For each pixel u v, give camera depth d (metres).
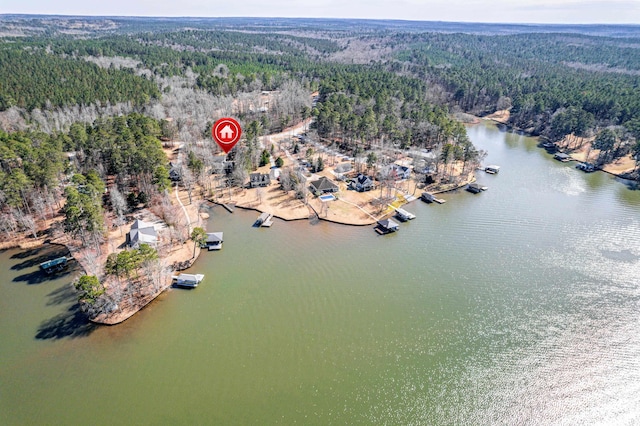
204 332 76.12
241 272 94.12
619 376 66.81
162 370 67.81
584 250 103.94
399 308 82.75
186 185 131.00
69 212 93.81
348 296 86.25
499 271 94.94
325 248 104.75
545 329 77.06
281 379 66.25
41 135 141.38
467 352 71.75
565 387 64.94
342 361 69.81
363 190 138.50
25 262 95.50
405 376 66.94
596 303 83.88
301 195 131.12
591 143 182.75
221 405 61.66
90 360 69.75
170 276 90.50
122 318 78.56
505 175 158.88
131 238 100.00
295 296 86.19
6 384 65.00
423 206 130.38
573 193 141.38
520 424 59.25
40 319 78.44
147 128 155.25
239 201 130.12
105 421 59.19
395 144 178.25
